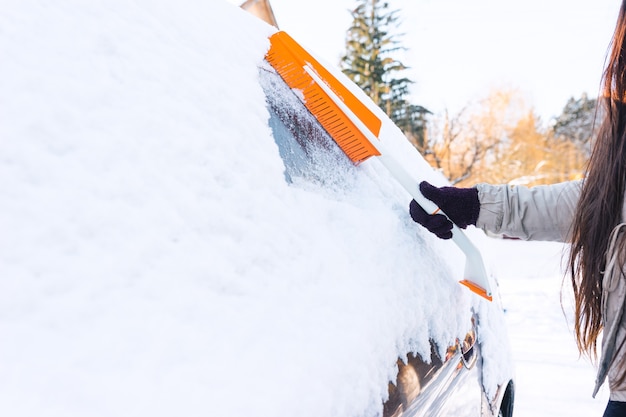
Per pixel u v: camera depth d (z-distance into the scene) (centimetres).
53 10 69
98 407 44
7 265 47
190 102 77
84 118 62
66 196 55
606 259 82
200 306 57
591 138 86
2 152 53
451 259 113
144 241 57
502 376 132
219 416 50
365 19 1734
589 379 258
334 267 77
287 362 59
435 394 90
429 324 92
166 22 86
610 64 80
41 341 45
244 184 75
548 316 376
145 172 63
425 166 152
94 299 50
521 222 96
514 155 1992
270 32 118
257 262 67
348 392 64
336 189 96
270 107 95
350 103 108
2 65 58
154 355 50
